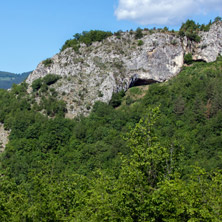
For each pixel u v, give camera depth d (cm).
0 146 12850
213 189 3061
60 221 3853
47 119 14012
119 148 10062
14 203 4156
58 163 10050
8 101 16175
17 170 10062
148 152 3170
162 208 2817
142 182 2955
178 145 3419
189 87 13375
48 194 4269
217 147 9012
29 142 11912
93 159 9981
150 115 3403
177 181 3002
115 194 3108
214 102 11469
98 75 16600
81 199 3912
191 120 11088
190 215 2838
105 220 3072
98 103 15300
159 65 16688
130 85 16500
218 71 14875
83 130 12425
